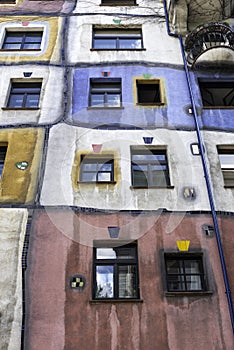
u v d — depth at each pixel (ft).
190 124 41.63
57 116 41.73
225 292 30.73
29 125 40.81
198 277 32.17
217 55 46.24
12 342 27.99
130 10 55.62
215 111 42.91
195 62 46.85
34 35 52.42
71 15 54.49
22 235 32.94
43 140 39.50
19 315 29.17
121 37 52.37
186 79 46.26
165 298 30.35
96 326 28.99
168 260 32.96
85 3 56.59
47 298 30.04
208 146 39.83
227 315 29.68
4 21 53.26
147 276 31.37
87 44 50.19
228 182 38.27
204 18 53.36
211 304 30.17
